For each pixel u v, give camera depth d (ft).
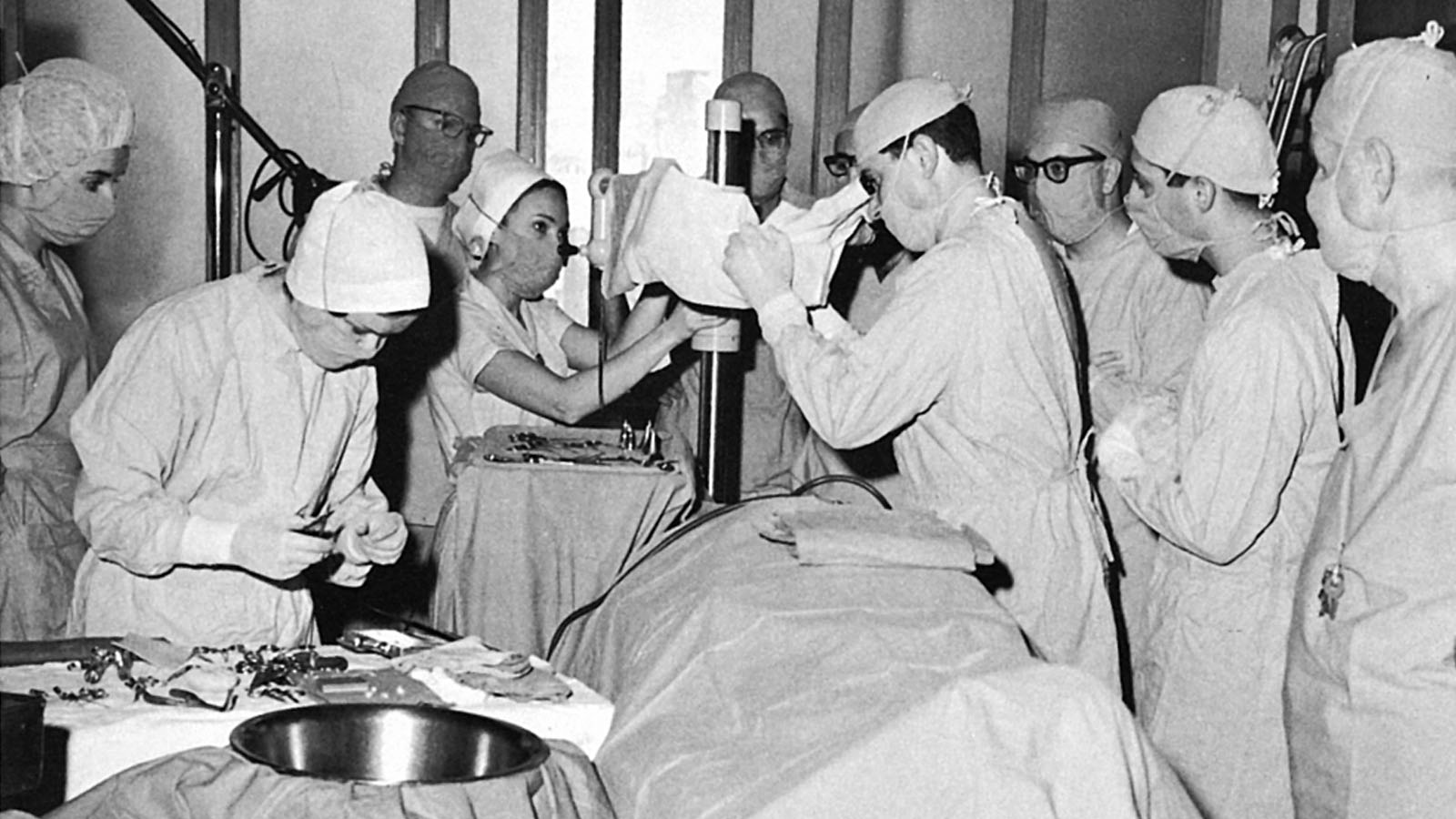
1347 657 7.37
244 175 15.93
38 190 9.46
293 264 7.54
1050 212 12.09
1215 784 8.73
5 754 5.36
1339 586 7.48
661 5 16.56
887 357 8.64
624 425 11.42
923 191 9.09
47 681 6.82
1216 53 17.29
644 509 10.27
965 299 8.69
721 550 7.70
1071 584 8.93
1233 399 8.26
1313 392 8.32
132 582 7.88
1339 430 8.59
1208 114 8.77
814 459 12.14
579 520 10.26
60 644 7.13
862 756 5.67
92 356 10.68
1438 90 7.32
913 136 9.02
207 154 11.16
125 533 7.48
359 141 16.07
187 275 15.93
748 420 12.87
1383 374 7.64
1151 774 5.94
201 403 7.80
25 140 9.29
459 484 10.30
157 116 15.69
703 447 9.66
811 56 16.84
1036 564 8.84
